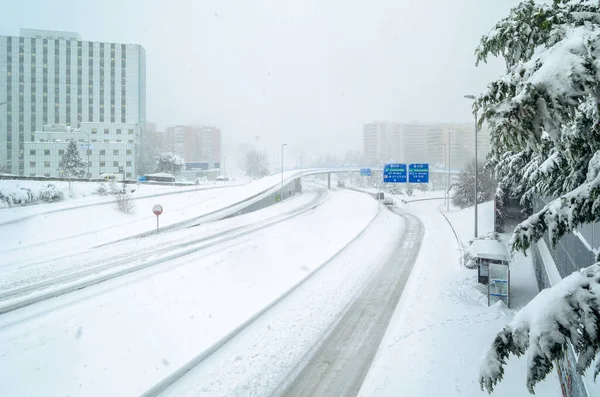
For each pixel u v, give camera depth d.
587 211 4.52
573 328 3.56
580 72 3.45
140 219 36.19
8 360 11.55
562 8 4.75
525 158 13.46
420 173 40.22
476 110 4.54
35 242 26.98
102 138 93.00
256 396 10.29
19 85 108.06
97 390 10.29
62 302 16.03
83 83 111.38
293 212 47.56
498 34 5.27
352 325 14.84
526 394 9.77
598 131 4.49
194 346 12.79
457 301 17.06
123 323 14.32
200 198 49.47
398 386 10.47
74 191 44.16
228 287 18.73
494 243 19.14
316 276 21.44
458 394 9.96
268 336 13.86
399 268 23.20
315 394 10.39
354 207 53.47
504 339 3.96
